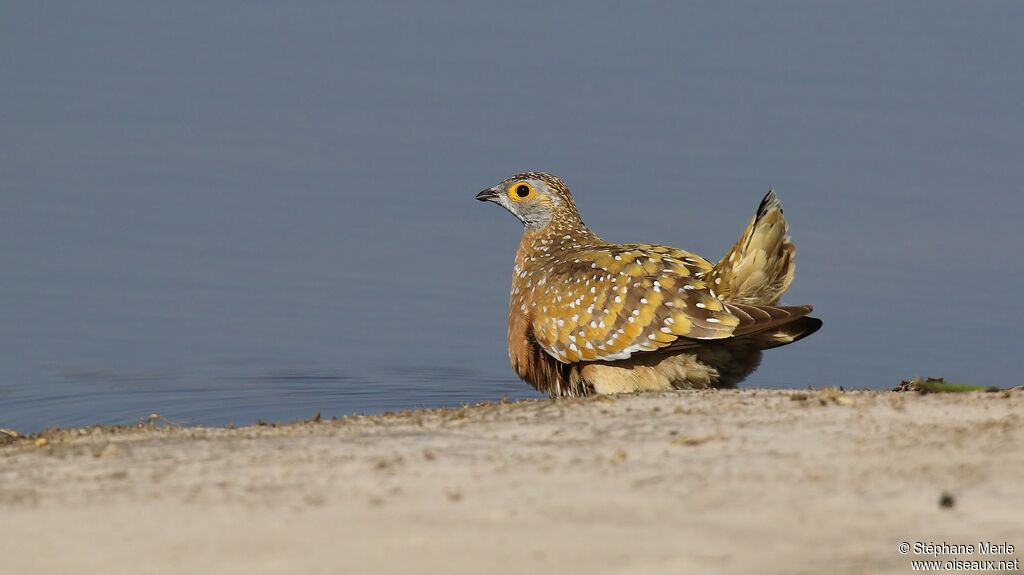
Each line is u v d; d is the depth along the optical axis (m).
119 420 19.78
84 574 9.17
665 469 11.48
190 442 13.16
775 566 9.27
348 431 13.69
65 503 10.72
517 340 18.53
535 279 18.52
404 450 12.42
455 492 10.84
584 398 15.59
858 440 12.30
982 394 14.41
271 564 9.28
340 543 9.66
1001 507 10.38
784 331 16.69
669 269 17.22
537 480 11.17
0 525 10.17
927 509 10.38
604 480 11.15
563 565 9.23
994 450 11.76
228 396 21.50
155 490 11.05
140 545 9.66
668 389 17.09
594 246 18.77
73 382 22.12
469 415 14.65
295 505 10.53
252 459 12.14
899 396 14.47
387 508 10.42
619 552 9.47
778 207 16.25
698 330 16.50
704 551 9.52
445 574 9.08
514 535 9.80
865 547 9.64
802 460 11.68
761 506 10.45
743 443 12.31
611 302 17.19
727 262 16.61
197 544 9.66
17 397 21.16
